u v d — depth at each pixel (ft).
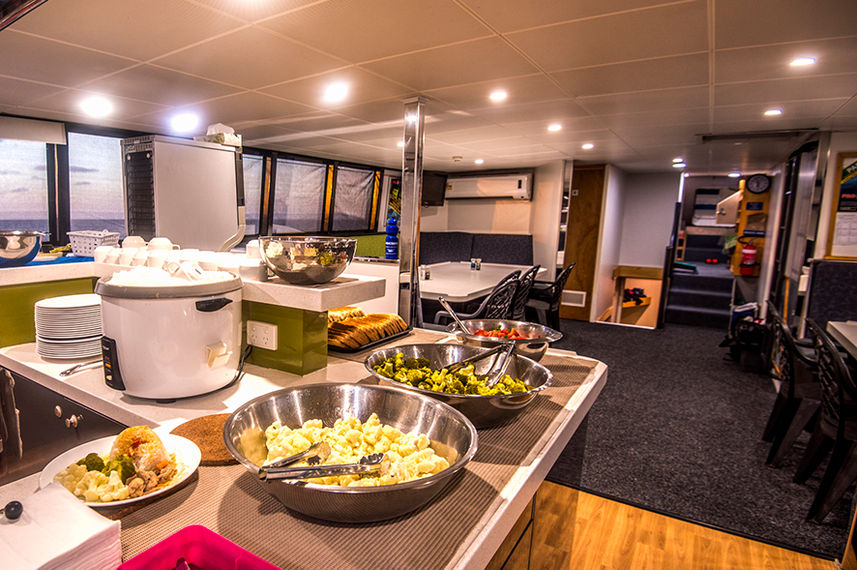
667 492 8.07
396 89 8.84
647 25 5.80
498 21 5.74
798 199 13.73
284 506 2.80
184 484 2.98
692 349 17.72
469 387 4.02
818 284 12.13
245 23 5.86
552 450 3.73
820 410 8.19
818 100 9.07
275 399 3.37
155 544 2.30
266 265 5.44
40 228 12.10
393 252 10.21
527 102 9.69
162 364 4.11
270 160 16.71
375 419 3.37
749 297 21.47
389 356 4.81
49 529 2.05
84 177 12.50
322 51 6.82
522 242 21.45
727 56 6.81
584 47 6.57
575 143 14.78
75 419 4.81
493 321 6.55
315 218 19.54
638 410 11.69
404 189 9.15
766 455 9.46
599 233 21.56
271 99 9.59
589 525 7.16
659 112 10.38
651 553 6.58
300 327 5.15
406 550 2.43
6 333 6.04
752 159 17.03
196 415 4.12
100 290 4.14
